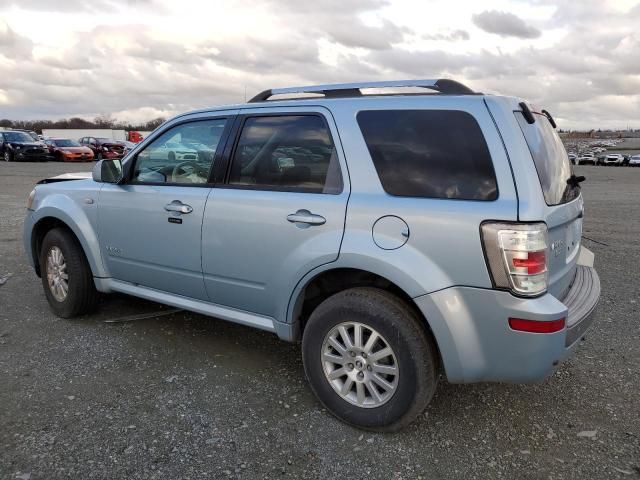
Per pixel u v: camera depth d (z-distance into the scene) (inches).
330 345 118.3
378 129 114.7
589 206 534.0
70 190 173.5
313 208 117.6
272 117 130.6
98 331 168.9
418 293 103.2
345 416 116.6
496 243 97.1
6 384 132.6
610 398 130.3
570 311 111.0
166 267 148.3
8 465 101.1
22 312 185.3
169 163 150.1
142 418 118.6
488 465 104.2
